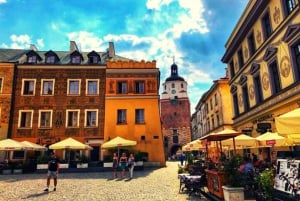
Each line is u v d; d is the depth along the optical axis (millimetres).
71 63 31484
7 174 22312
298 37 13727
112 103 30297
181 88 77875
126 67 31375
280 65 15852
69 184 14984
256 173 10586
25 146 22047
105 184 14828
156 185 14164
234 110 26328
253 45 20938
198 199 10141
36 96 29984
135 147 29047
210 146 19891
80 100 30234
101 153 28656
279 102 15867
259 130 17953
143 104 30531
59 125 29344
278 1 16094
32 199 10289
